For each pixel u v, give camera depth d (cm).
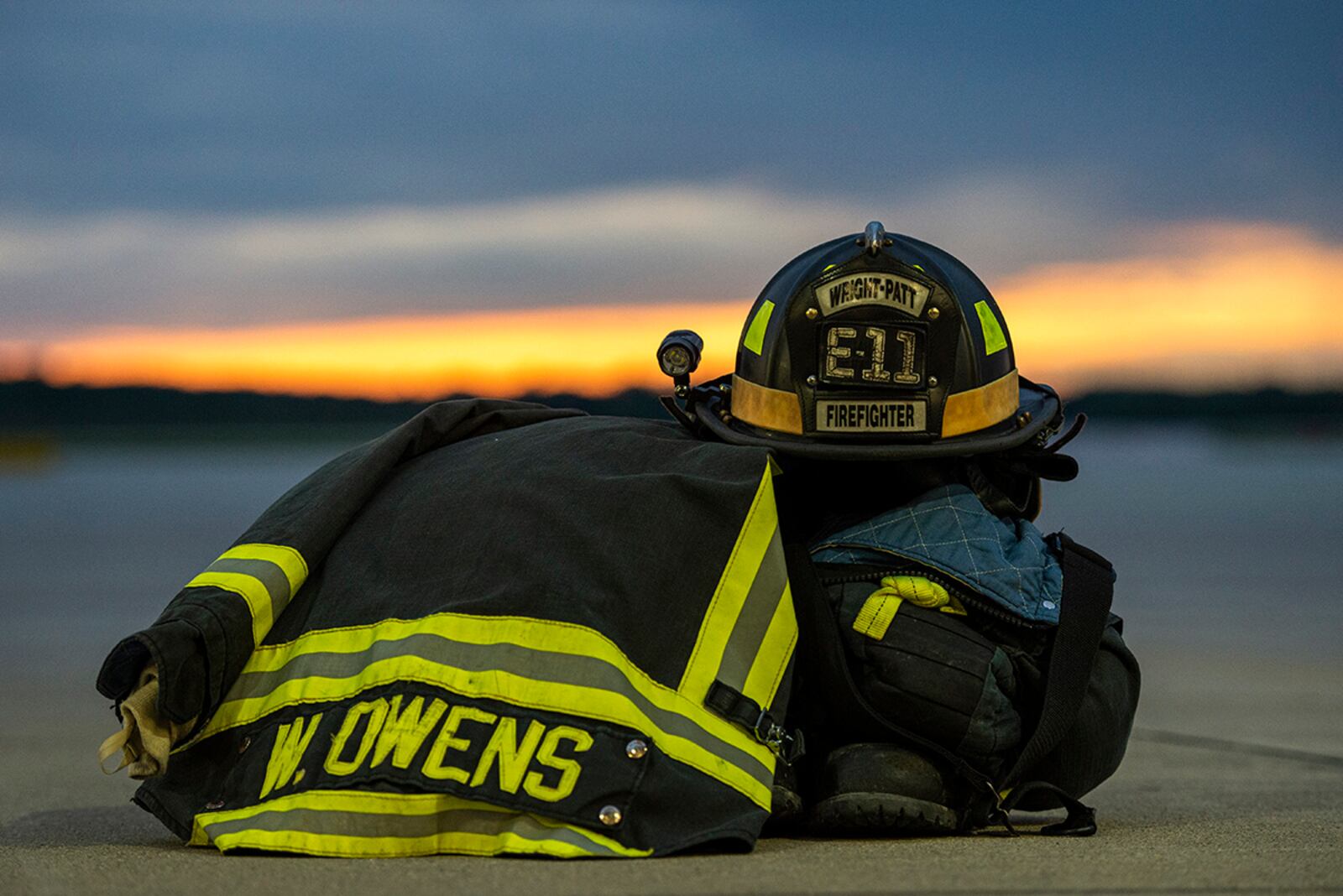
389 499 371
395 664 327
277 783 325
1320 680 855
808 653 346
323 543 360
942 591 345
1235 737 637
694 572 336
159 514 3678
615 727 313
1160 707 743
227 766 342
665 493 343
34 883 290
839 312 361
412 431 388
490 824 310
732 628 334
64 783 519
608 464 359
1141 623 1206
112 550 2288
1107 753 366
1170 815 411
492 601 329
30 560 2059
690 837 308
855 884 277
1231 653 995
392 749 316
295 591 355
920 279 363
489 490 357
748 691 330
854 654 345
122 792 495
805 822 345
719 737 324
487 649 324
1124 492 4884
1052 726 345
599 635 323
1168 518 3133
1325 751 592
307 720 332
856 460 360
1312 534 2534
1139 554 2105
